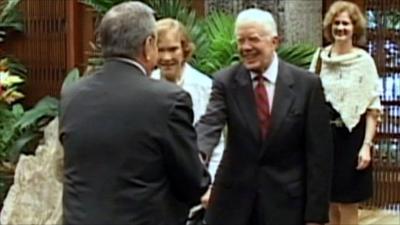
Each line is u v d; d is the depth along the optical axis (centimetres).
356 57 460
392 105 690
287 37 655
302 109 323
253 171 325
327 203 326
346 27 459
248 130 324
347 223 473
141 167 249
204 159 323
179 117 252
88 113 255
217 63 579
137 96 252
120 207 247
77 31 803
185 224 267
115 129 250
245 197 327
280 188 323
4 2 823
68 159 259
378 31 690
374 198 693
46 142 352
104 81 258
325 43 668
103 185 249
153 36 259
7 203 359
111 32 256
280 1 658
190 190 260
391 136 691
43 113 732
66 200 258
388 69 690
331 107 461
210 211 336
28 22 822
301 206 325
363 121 461
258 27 320
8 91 646
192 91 364
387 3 686
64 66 809
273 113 322
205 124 330
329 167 327
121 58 258
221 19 609
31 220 344
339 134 459
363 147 460
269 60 325
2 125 720
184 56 369
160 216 252
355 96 457
